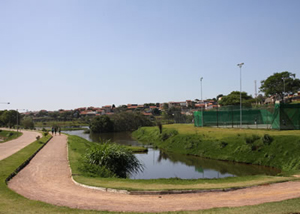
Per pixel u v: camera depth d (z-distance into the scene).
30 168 17.67
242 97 90.44
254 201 9.74
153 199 10.36
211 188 11.70
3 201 9.73
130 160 19.77
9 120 113.56
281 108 30.95
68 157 22.08
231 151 27.67
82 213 8.31
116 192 11.48
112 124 83.44
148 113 136.00
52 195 10.98
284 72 76.44
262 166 23.33
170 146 37.16
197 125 48.47
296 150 22.38
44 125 135.88
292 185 12.26
